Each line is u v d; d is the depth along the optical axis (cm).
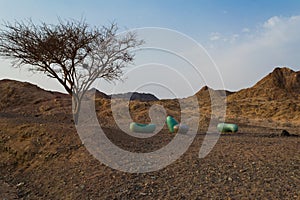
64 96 3816
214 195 664
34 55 1697
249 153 968
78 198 733
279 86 8056
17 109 3017
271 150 1016
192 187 713
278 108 4950
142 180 775
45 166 1070
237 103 5619
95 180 806
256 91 7788
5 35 1686
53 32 1717
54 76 1727
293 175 750
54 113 2358
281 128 2297
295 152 984
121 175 811
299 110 4706
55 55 1658
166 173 813
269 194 649
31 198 830
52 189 851
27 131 1405
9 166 1199
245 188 686
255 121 3103
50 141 1255
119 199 692
